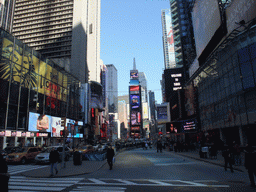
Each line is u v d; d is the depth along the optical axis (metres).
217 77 31.16
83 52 103.81
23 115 36.16
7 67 32.78
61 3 108.50
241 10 26.00
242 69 23.55
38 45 104.56
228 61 27.12
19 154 17.81
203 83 38.06
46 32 106.06
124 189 7.52
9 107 32.78
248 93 23.20
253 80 22.17
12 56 34.03
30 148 19.48
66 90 54.16
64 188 7.78
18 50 35.66
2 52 31.89
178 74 102.44
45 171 12.41
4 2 53.75
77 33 102.00
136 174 11.31
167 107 83.50
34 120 38.59
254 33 22.30
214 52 29.80
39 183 8.84
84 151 25.00
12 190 7.47
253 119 22.31
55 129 46.06
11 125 32.94
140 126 181.50
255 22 22.36
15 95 34.25
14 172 12.67
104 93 159.12
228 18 29.59
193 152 28.66
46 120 42.34
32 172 12.02
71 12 106.31
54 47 102.62
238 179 9.46
